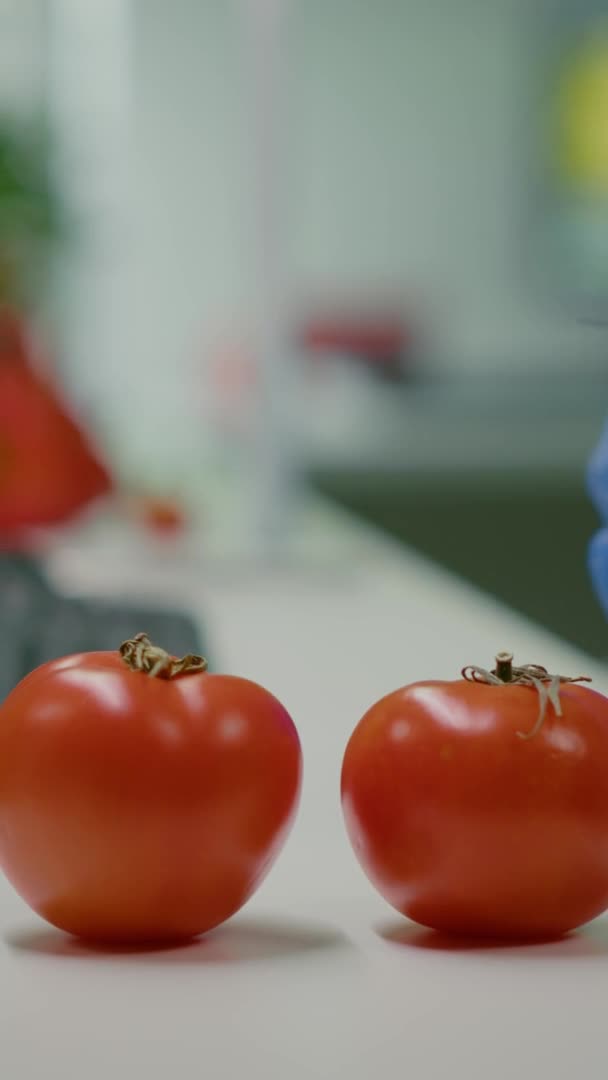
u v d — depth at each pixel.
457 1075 0.55
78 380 3.78
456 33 9.20
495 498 4.85
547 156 9.31
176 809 0.64
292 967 0.64
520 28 9.21
